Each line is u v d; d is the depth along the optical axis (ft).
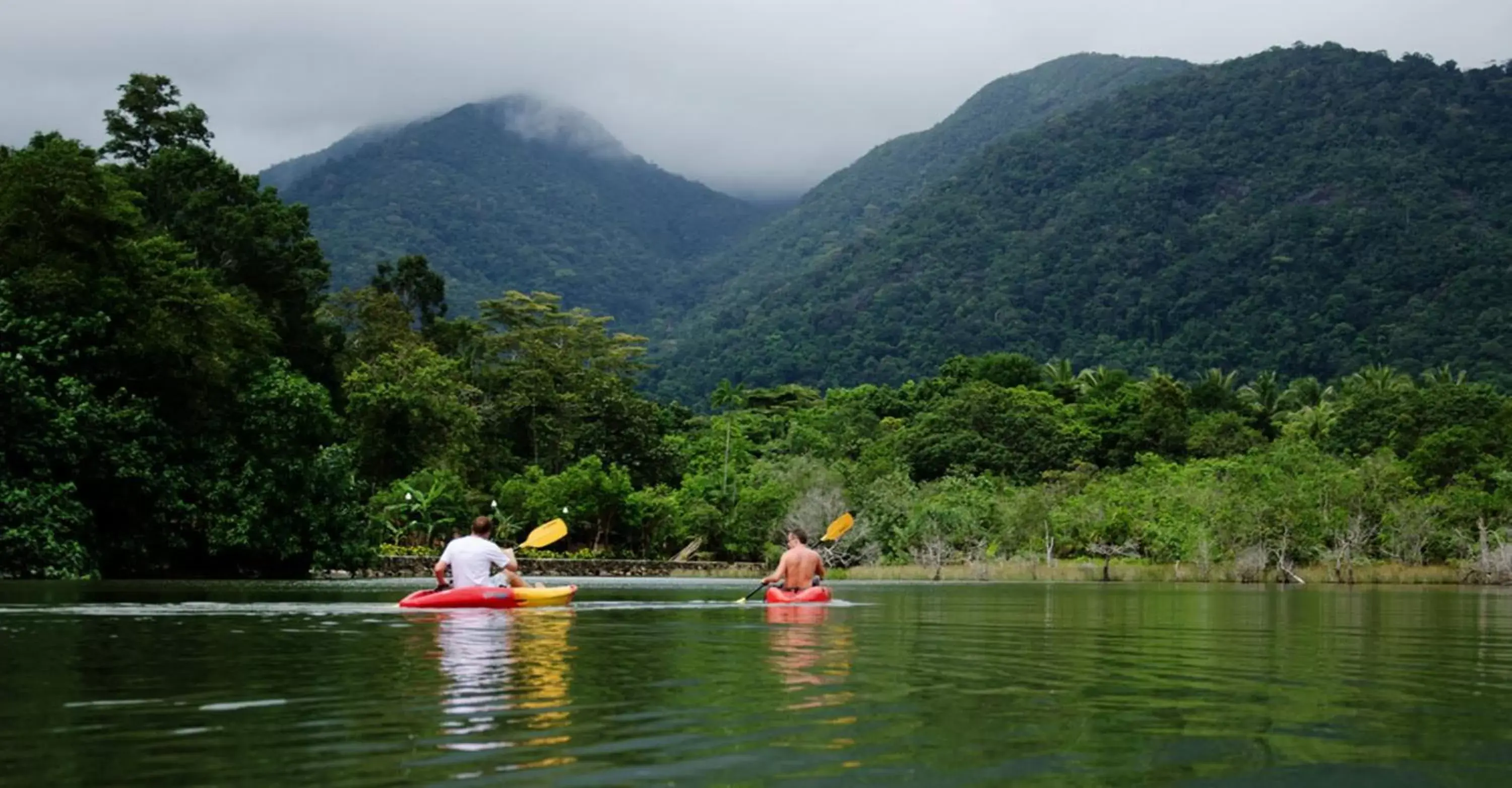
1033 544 170.60
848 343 634.02
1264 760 15.51
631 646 30.55
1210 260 607.37
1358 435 268.00
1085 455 273.33
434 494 146.82
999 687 22.77
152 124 156.25
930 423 280.92
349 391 167.12
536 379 221.66
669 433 275.18
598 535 174.70
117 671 23.76
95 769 14.05
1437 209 611.06
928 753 15.55
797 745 16.01
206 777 13.64
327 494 106.52
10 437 82.48
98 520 92.27
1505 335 453.17
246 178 149.48
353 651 28.07
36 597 54.70
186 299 98.63
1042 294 640.17
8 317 87.71
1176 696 21.77
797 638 33.91
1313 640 37.63
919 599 69.82
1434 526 161.89
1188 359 523.29
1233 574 151.84
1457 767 15.17
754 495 180.34
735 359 632.38
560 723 17.66
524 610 46.80
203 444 99.55
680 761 14.78
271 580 94.22
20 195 90.63
